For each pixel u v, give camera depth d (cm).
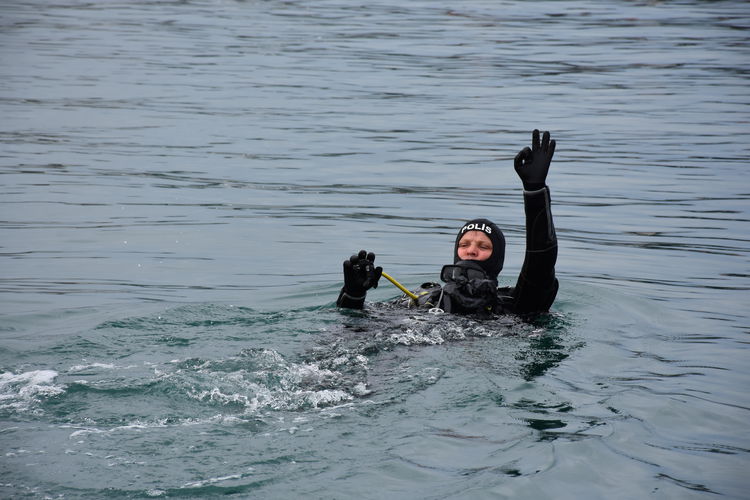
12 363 1089
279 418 903
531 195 1300
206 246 1845
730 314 1417
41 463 796
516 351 1164
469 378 1035
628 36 5528
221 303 1451
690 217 2069
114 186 2298
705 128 3088
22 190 2234
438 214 2100
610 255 1803
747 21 6166
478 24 6109
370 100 3625
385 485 769
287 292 1563
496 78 4178
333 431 873
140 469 789
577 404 972
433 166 2575
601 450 851
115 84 3850
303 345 1159
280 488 760
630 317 1382
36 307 1471
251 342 1175
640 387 1043
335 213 2102
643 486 789
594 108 3472
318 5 7206
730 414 967
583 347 1198
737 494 780
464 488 766
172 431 866
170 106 3400
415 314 1314
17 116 3145
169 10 6806
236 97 3625
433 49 5025
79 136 2866
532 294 1335
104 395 952
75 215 2041
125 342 1173
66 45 5009
